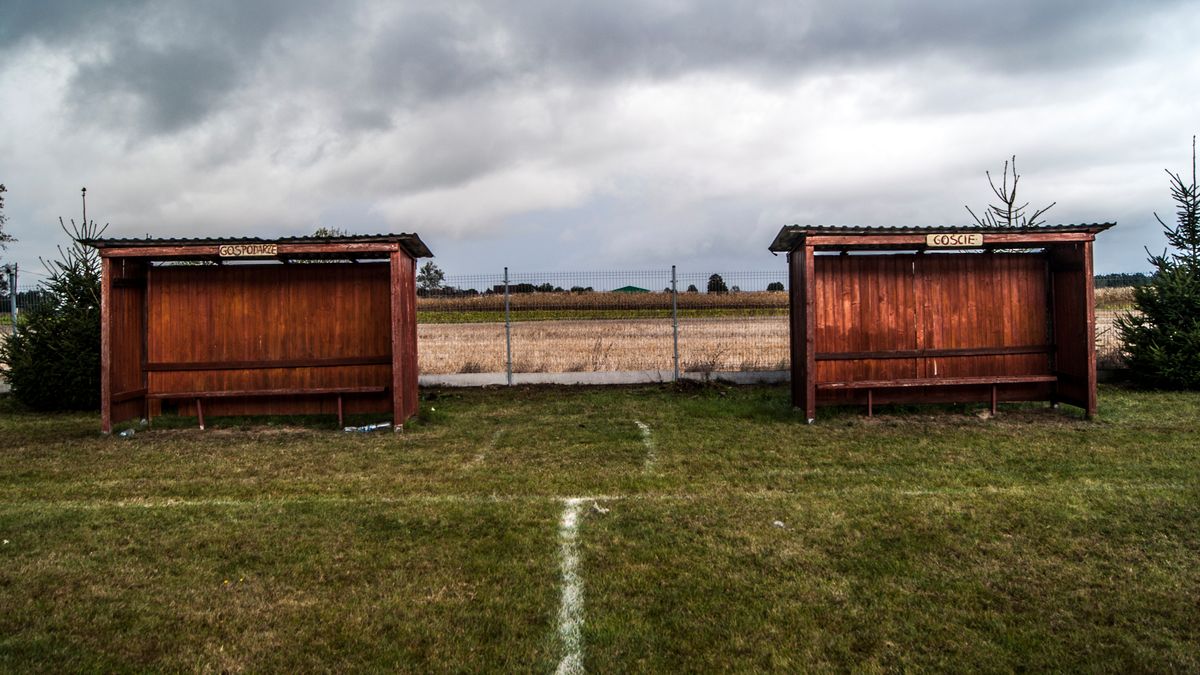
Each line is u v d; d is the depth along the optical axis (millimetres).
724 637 3846
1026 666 3523
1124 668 3494
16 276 14086
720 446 8703
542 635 3893
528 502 6320
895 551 5004
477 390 14938
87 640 3855
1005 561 4797
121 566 4871
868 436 9203
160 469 7809
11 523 5781
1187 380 12797
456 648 3760
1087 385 10250
